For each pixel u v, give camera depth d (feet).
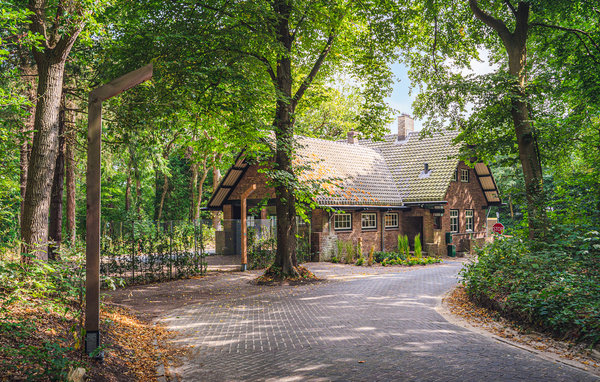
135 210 113.60
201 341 26.16
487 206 105.40
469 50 57.41
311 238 73.77
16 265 22.85
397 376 19.02
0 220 34.88
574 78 48.01
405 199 87.97
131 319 31.63
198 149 59.52
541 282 29.32
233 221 77.71
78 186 112.57
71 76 50.88
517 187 46.01
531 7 45.50
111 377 17.88
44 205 32.22
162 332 28.73
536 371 19.38
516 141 50.70
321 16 48.26
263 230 66.95
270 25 44.68
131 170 106.32
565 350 22.40
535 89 47.50
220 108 43.42
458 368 19.89
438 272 59.62
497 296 31.96
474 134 52.80
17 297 21.50
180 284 50.11
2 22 29.12
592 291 26.23
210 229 100.63
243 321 31.40
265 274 52.03
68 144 58.59
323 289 44.96
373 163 95.66
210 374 20.10
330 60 58.75
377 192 85.76
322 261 73.46
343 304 36.45
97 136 19.79
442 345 23.75
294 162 67.46
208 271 60.85
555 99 48.96
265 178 79.15
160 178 136.56
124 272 51.24
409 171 93.81
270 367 20.77
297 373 19.76
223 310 35.73
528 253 35.60
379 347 23.56
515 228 44.19
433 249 85.35
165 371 20.53
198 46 40.19
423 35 58.39
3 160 38.60
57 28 31.86
